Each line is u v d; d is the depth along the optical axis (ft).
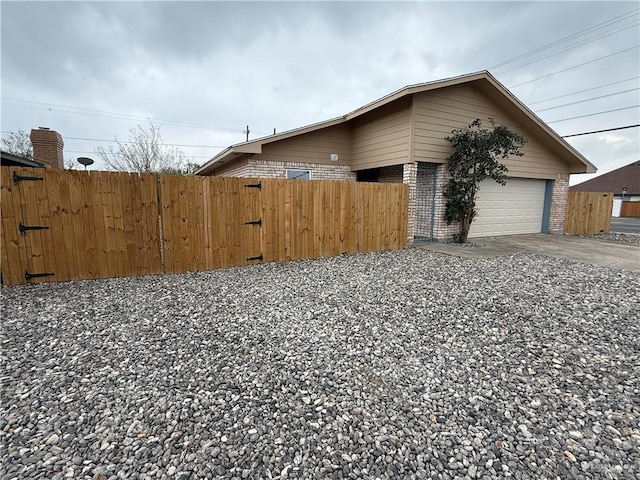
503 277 18.51
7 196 15.78
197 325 11.73
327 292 15.67
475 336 10.93
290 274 19.13
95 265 17.69
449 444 6.21
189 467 5.61
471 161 28.68
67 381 8.16
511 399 7.59
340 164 34.40
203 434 6.40
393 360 9.38
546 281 17.67
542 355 9.64
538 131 34.14
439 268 20.70
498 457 5.90
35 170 16.15
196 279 17.97
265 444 6.17
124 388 7.89
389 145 29.89
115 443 6.13
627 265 21.94
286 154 31.53
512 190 36.22
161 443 6.15
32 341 10.36
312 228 23.57
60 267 17.03
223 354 9.64
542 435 6.44
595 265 21.88
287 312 13.05
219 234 20.42
